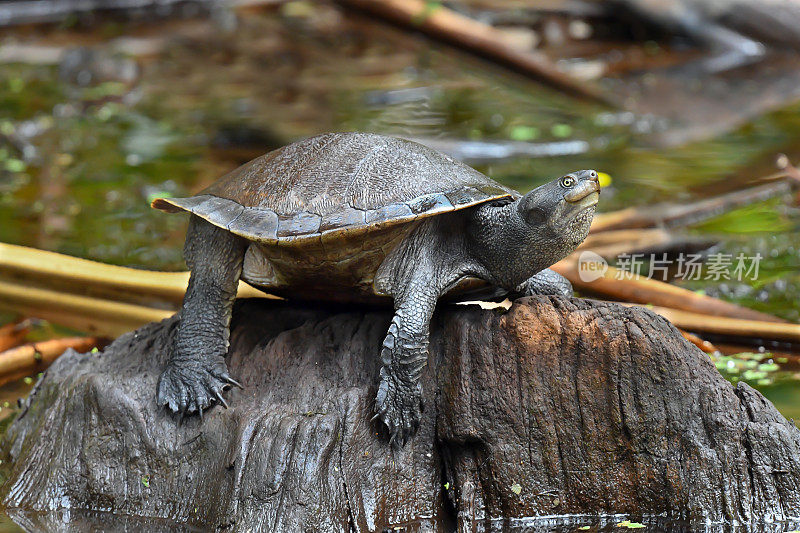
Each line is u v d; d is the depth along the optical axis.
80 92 22.91
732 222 14.29
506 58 22.66
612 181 16.38
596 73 24.05
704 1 26.70
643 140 19.03
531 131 19.50
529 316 7.15
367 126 19.55
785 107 21.30
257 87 22.98
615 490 6.99
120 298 11.63
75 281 11.45
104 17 29.14
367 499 6.93
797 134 19.14
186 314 7.63
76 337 11.40
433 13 23.11
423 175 7.28
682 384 6.94
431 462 7.20
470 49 22.83
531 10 28.02
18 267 11.34
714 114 20.88
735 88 22.94
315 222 7.00
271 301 8.34
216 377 7.45
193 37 27.48
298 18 29.36
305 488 6.74
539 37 26.83
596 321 7.06
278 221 7.09
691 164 17.33
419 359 7.02
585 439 7.01
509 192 7.56
